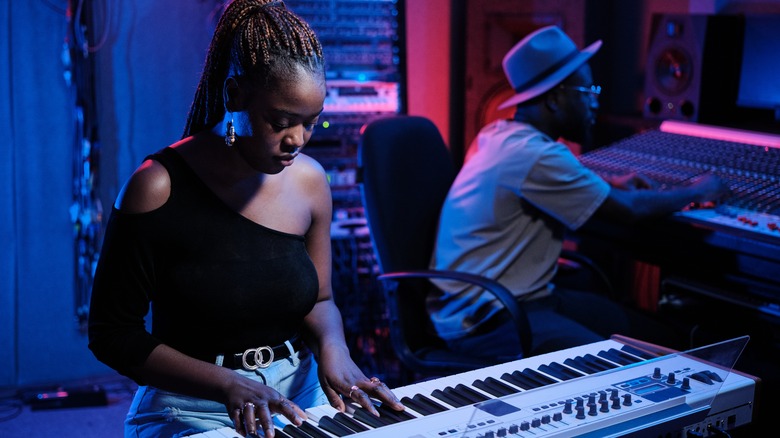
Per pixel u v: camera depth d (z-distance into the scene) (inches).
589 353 74.5
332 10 143.3
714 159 126.6
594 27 156.3
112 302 66.9
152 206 66.0
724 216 111.0
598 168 133.7
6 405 144.0
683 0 151.6
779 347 107.6
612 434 58.7
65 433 135.2
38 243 144.2
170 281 67.4
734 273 107.2
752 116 142.4
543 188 109.8
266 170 64.1
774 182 116.9
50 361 149.1
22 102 138.9
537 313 111.3
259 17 61.6
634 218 109.6
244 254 68.5
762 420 114.4
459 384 66.6
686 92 139.6
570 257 128.0
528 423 57.0
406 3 153.3
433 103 163.0
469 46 153.5
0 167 140.1
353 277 147.0
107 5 139.5
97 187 142.9
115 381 152.8
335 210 147.3
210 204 67.6
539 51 115.3
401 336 109.7
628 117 148.6
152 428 68.7
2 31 136.1
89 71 139.5
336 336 72.3
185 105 146.4
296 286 70.5
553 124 117.5
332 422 60.2
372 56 145.9
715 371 67.6
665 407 62.1
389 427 57.9
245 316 68.8
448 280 113.7
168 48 144.0
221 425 68.9
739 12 142.3
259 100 60.6
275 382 70.7
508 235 112.7
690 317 116.3
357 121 146.5
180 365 64.9
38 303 146.3
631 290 160.6
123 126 144.0
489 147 115.7
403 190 112.3
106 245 67.2
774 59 133.0
